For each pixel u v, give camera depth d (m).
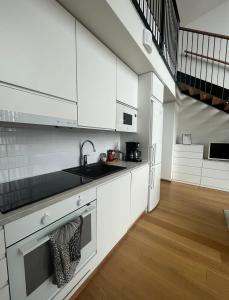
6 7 0.80
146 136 2.33
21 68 0.88
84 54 1.30
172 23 2.89
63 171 1.65
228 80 3.75
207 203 2.92
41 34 0.97
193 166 3.93
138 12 1.48
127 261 1.54
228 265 1.52
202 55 3.63
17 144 1.28
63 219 1.03
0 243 0.71
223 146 3.67
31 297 0.87
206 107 4.08
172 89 3.19
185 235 1.97
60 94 1.12
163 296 1.21
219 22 3.75
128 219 1.90
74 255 1.03
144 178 2.25
